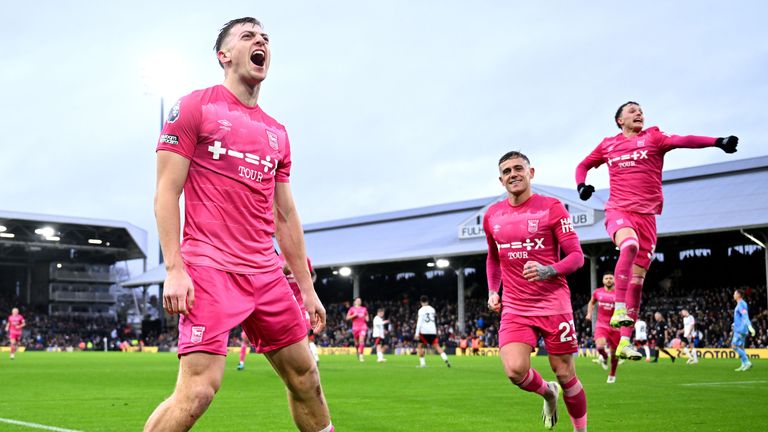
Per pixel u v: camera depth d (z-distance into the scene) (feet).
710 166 136.36
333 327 176.55
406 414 29.25
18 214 187.83
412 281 200.03
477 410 30.71
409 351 142.72
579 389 20.48
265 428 25.00
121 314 273.13
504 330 20.63
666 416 28.27
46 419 27.14
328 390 41.88
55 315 216.13
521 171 20.99
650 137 25.86
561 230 20.29
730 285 146.30
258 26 13.17
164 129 12.24
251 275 12.41
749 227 107.45
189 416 11.61
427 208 189.67
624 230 25.57
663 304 138.10
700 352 110.11
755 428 24.73
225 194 12.38
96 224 199.82
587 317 53.93
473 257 144.05
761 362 87.71
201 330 11.79
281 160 13.61
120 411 30.07
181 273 11.71
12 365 77.77
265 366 73.56
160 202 11.89
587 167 27.66
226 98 12.77
